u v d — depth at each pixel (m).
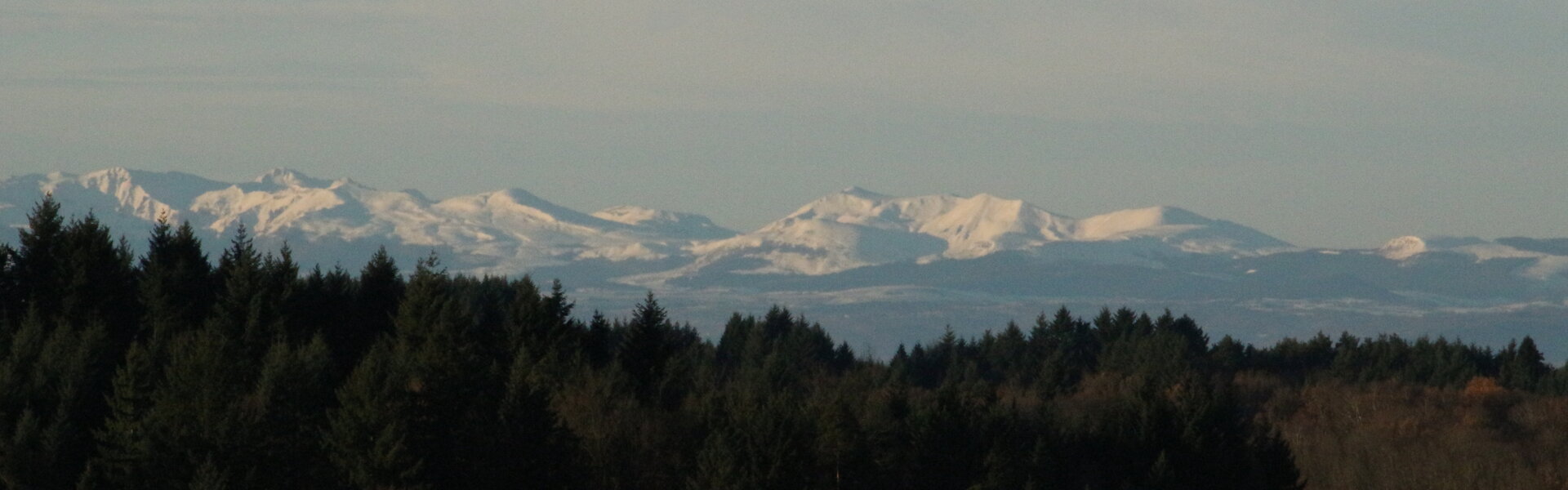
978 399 183.62
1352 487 188.12
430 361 142.12
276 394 138.88
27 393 142.75
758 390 171.75
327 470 135.38
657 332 191.38
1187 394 180.12
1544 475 187.62
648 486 152.88
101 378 150.50
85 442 140.00
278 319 182.50
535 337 184.38
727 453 146.50
